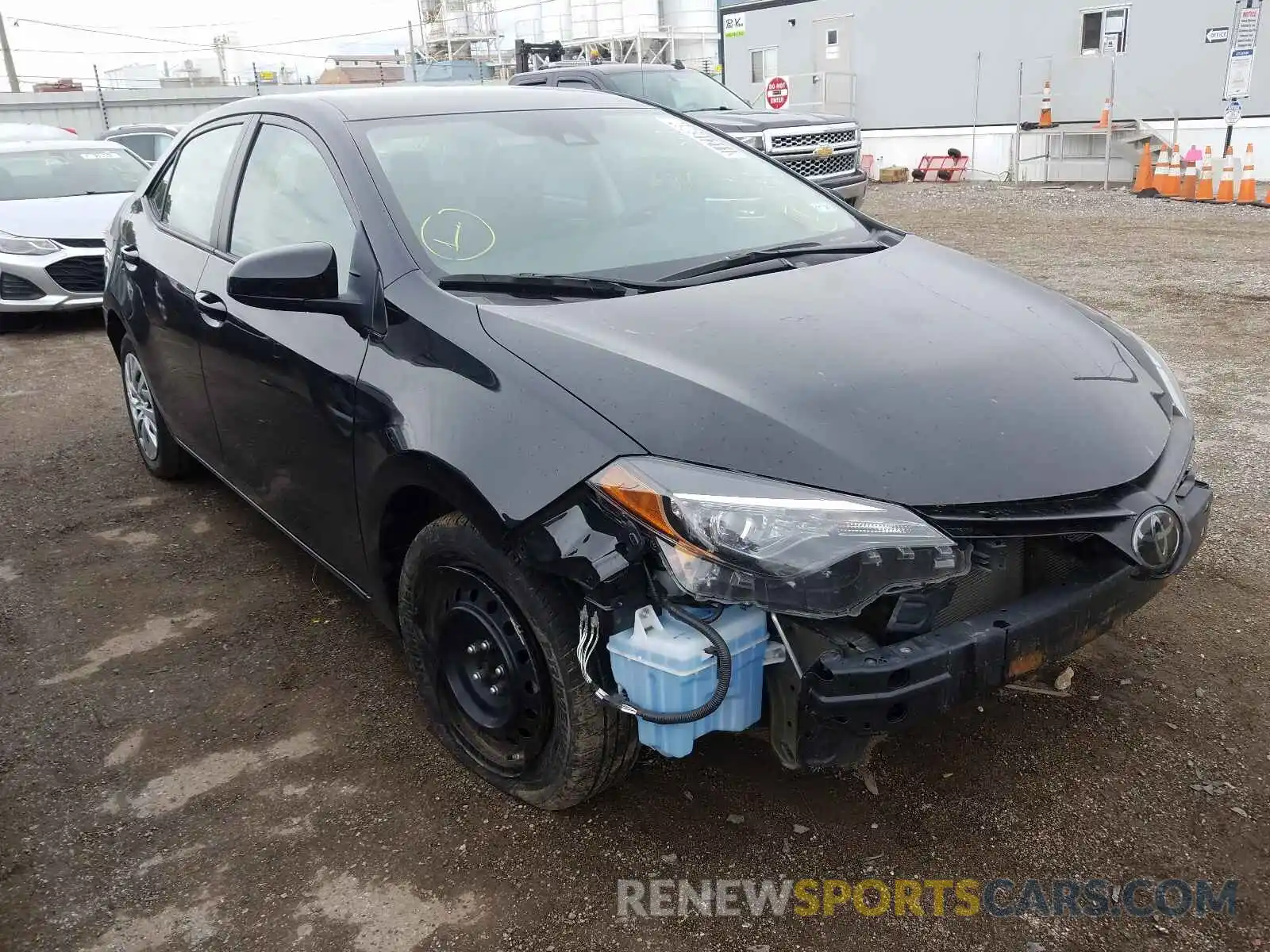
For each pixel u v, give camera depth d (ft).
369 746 9.28
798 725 6.95
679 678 6.56
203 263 12.01
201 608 12.00
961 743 8.86
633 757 7.70
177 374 12.96
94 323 28.45
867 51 62.59
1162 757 8.58
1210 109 50.21
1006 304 9.09
